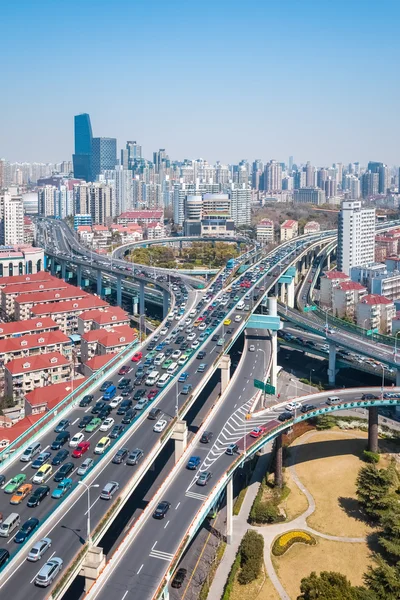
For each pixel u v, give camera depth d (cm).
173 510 14900
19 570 12138
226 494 18588
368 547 17350
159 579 12331
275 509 18762
